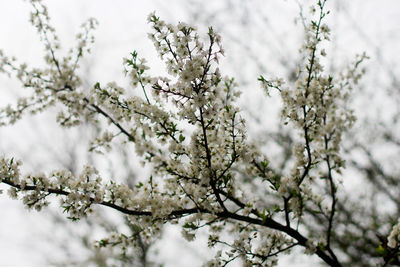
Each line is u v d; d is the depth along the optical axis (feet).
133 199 11.62
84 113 11.40
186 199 12.62
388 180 27.32
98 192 11.32
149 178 11.97
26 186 11.14
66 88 11.33
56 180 11.61
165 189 13.07
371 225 26.37
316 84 12.01
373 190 27.94
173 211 11.62
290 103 12.00
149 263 27.50
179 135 11.66
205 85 10.81
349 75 13.78
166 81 11.18
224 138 12.64
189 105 11.13
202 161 12.17
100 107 11.48
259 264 12.31
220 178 11.96
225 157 12.55
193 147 11.55
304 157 12.26
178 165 11.85
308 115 11.85
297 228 11.76
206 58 10.59
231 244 12.47
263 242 13.12
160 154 11.14
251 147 13.16
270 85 12.48
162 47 10.86
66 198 11.16
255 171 12.86
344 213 26.27
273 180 12.64
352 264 25.54
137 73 11.37
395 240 11.18
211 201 12.29
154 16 10.73
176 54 10.83
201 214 11.78
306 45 12.37
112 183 11.71
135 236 12.78
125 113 11.65
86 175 11.72
